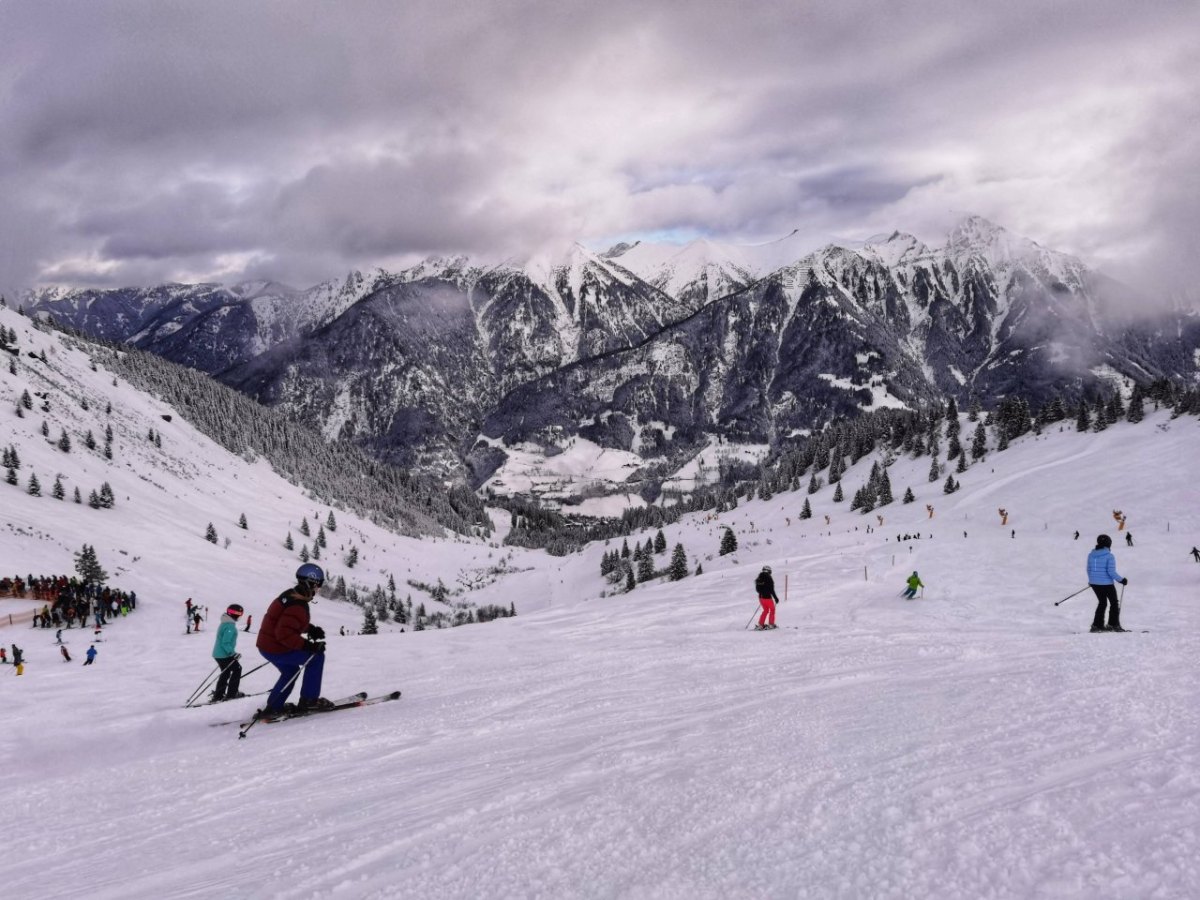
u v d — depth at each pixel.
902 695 7.26
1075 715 5.38
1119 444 103.06
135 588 78.44
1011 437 140.25
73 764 8.49
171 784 6.91
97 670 24.86
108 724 11.28
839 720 6.36
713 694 9.12
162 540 114.19
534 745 7.04
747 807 4.15
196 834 5.26
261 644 9.99
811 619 22.08
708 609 26.61
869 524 106.12
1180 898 2.51
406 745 7.68
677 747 6.05
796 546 89.19
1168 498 65.44
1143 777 3.76
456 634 25.92
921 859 3.13
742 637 16.86
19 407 155.12
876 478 138.12
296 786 6.39
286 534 171.62
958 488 115.75
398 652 20.52
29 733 11.35
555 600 165.50
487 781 5.71
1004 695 6.50
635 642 17.91
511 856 3.87
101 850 5.15
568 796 4.93
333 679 15.01
